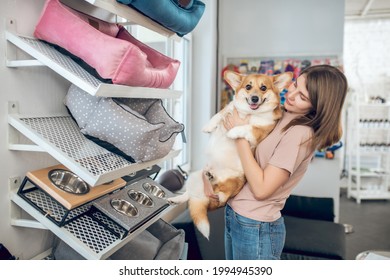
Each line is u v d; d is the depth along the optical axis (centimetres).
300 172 137
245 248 139
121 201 125
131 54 98
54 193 101
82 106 112
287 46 330
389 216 429
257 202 136
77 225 107
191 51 298
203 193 149
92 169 99
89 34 99
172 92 143
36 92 120
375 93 538
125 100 129
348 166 536
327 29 322
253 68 335
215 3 314
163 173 226
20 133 113
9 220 112
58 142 106
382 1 470
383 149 511
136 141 108
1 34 106
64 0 123
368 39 537
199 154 309
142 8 113
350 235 361
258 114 137
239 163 141
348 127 537
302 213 301
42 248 127
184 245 166
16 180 113
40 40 112
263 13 333
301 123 126
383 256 133
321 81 122
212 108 312
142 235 151
